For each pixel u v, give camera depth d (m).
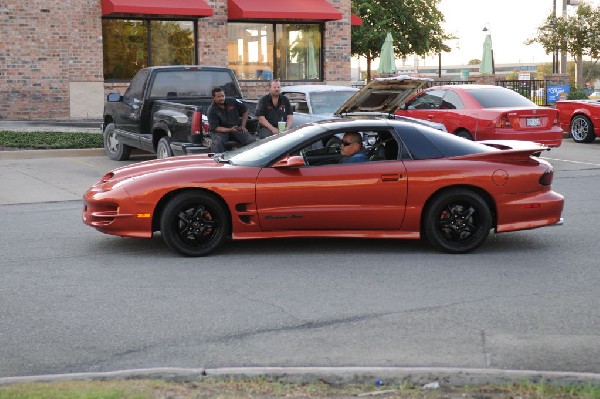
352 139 10.36
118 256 10.17
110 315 7.62
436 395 5.37
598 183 16.41
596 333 6.98
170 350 6.62
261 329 7.17
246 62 32.31
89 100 29.66
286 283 8.80
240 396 5.33
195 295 8.33
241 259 9.99
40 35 28.86
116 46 30.20
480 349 6.57
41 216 13.02
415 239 10.67
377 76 39.91
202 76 18.36
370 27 54.69
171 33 30.97
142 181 10.14
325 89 19.05
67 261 9.89
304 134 10.38
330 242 11.03
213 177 10.05
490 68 41.72
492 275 9.14
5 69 28.55
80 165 18.88
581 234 11.50
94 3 29.38
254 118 16.62
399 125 10.48
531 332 7.02
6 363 6.35
